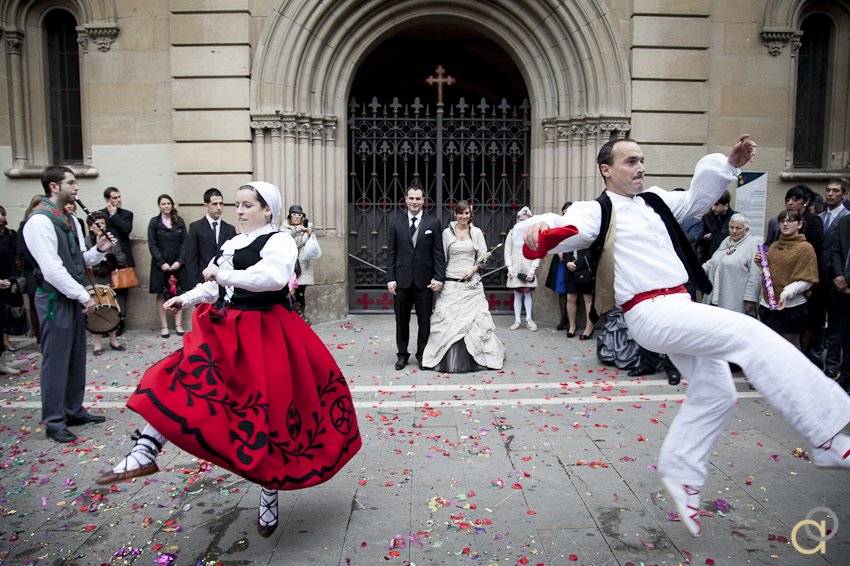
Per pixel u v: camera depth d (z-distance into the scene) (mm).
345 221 10102
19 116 9688
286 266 3316
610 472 4234
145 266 9492
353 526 3531
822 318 6664
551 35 9562
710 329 2850
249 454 2982
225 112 9289
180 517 3676
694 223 7648
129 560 3207
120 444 4891
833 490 3906
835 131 10133
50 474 4320
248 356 3199
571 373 6945
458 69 14719
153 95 9422
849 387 6176
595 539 3352
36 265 4926
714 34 9469
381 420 5344
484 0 9586
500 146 10516
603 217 3133
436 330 7090
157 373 3014
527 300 9414
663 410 5594
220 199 8531
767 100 9555
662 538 3355
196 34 9203
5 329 8172
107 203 9070
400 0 9547
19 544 3383
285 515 3676
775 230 7445
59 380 4992
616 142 3180
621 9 9320
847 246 6184
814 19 10062
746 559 3135
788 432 4992
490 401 5875
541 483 4066
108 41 9367
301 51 9328
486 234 10477
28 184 9664
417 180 10297
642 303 3086
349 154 11234
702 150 9484
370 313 10477
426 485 4059
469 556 3197
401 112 15562
